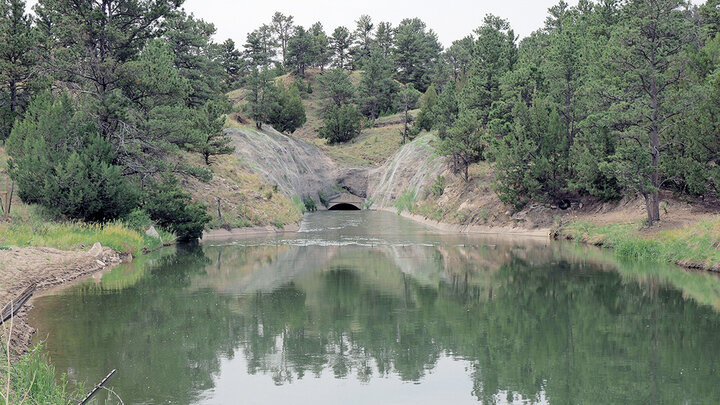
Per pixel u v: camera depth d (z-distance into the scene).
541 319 21.00
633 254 37.19
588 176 50.06
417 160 104.62
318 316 21.64
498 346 17.55
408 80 157.88
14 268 26.50
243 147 89.69
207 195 60.75
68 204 38.12
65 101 42.19
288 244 48.97
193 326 19.97
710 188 42.41
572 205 54.25
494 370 15.26
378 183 115.62
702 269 31.30
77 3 43.91
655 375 14.66
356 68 171.75
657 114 40.59
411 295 25.80
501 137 69.12
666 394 13.27
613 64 41.88
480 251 42.81
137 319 20.89
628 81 42.34
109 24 44.72
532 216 55.62
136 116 47.72
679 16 40.62
